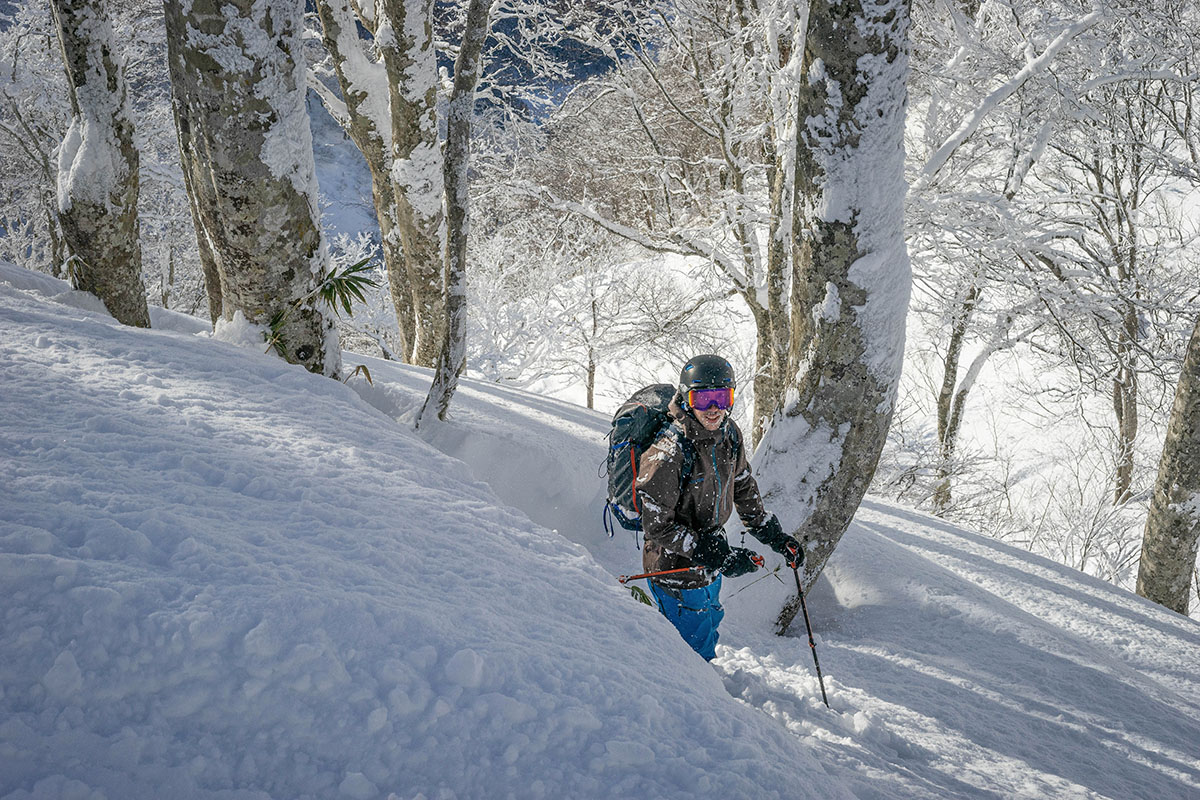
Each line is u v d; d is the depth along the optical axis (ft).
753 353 56.90
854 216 11.95
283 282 13.33
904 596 14.66
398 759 4.81
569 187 58.75
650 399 9.33
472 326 52.49
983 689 11.78
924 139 35.40
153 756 4.41
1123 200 47.44
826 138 11.86
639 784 5.09
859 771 8.02
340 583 5.81
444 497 8.27
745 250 37.04
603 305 56.54
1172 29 34.53
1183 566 26.37
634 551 17.03
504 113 49.24
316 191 13.41
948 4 26.71
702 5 36.37
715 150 53.42
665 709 5.81
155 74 51.19
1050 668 12.65
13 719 4.25
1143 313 43.62
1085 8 30.40
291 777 4.59
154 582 5.12
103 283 15.51
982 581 17.79
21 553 5.11
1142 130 45.11
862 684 11.51
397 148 33.81
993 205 31.89
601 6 41.57
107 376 8.73
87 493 5.98
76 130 14.66
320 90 39.60
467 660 5.30
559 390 66.74
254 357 10.94
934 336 48.47
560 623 6.61
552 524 17.11
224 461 7.32
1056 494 52.11
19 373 8.08
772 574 13.37
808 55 11.80
